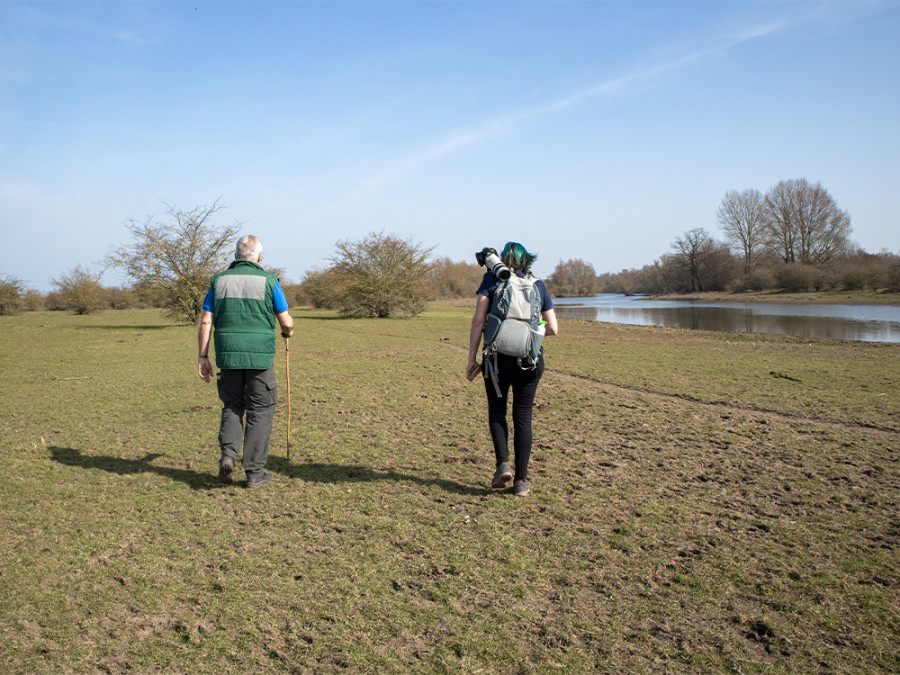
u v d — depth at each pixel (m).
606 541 3.60
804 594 2.96
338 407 7.88
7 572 3.17
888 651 2.48
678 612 2.81
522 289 4.24
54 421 7.05
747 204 78.62
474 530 3.77
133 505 4.20
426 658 2.44
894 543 3.55
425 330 24.12
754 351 15.51
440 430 6.55
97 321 34.84
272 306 4.63
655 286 104.94
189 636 2.60
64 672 2.34
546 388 9.37
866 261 69.19
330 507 4.18
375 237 34.28
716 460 5.32
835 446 5.80
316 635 2.61
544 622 2.72
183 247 28.12
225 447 4.49
